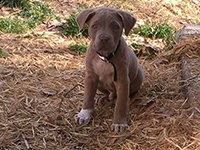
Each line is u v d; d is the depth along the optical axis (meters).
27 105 1.89
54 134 1.75
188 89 1.92
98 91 2.02
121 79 1.73
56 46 2.43
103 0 3.08
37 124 1.78
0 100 1.90
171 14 3.12
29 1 2.88
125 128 1.75
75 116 1.82
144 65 2.27
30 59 2.26
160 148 1.64
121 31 1.67
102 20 1.63
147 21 2.93
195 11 3.25
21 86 2.01
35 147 1.68
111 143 1.70
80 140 1.73
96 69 1.74
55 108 1.88
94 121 1.81
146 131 1.73
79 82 2.09
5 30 2.51
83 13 1.68
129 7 3.07
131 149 1.66
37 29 2.59
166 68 2.24
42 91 1.99
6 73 2.10
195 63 2.15
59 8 2.88
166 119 1.76
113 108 1.88
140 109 1.87
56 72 2.17
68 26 2.62
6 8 2.75
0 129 1.75
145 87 2.03
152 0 3.22
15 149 1.67
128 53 1.75
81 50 2.41
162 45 2.58
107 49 1.62
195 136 1.66
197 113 1.77
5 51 2.29
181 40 2.40
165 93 1.97
